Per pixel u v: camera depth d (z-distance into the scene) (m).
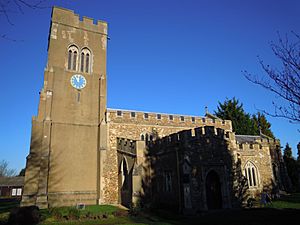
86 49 36.22
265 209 20.62
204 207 20.92
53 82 32.53
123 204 28.39
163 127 35.75
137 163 26.39
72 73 34.03
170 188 23.58
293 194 33.16
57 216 20.19
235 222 15.28
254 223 14.48
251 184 31.11
